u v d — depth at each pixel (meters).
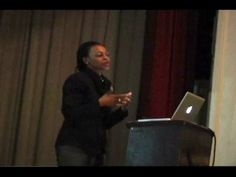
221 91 4.00
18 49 4.52
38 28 4.56
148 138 2.54
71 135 2.92
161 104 4.45
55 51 4.54
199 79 4.52
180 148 2.43
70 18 4.61
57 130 4.43
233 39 4.03
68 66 4.53
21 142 4.36
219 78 4.04
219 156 3.87
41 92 4.47
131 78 4.53
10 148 4.36
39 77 4.48
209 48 4.57
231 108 3.93
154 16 4.63
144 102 4.49
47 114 4.43
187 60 4.55
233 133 3.88
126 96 2.95
